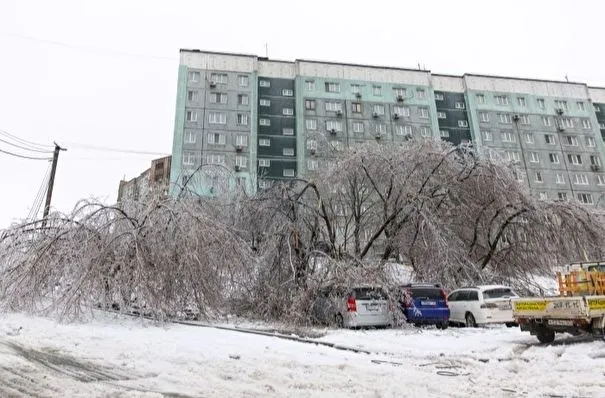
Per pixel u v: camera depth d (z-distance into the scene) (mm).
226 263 15797
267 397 5988
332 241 19203
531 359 8938
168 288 14070
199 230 14883
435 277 18438
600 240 19688
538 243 20219
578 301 10148
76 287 13180
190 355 8805
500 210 20234
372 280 15414
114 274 13805
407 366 8391
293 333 13172
